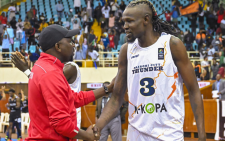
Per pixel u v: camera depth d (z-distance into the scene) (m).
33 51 13.18
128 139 2.15
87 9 14.68
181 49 1.97
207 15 14.66
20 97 9.03
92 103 8.86
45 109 1.86
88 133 2.05
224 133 6.81
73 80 2.96
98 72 11.45
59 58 2.01
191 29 14.71
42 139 1.87
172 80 1.99
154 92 2.01
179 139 2.00
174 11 14.30
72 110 1.97
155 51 2.01
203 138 2.00
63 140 1.90
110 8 14.67
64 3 17.03
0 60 12.46
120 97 2.32
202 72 10.90
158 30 2.11
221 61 10.18
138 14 2.00
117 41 12.99
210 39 12.92
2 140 8.01
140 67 2.05
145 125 2.03
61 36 1.98
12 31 13.27
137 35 2.02
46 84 1.81
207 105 7.05
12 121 8.03
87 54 11.65
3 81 11.89
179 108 2.03
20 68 2.37
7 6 17.41
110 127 5.06
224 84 8.20
